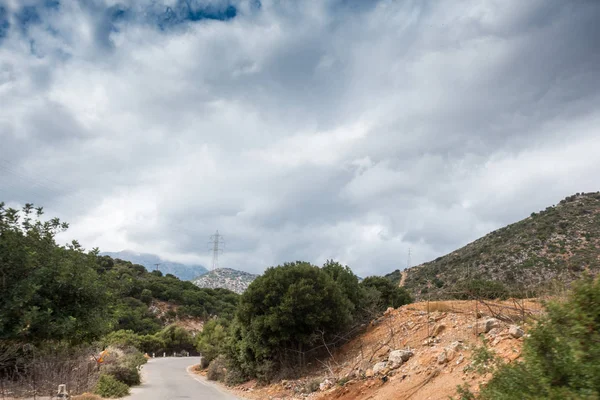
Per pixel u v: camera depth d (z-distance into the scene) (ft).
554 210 195.93
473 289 54.24
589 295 17.78
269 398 59.00
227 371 86.48
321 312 65.46
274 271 72.95
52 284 39.88
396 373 42.73
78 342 45.91
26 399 46.47
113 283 46.91
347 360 59.98
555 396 15.26
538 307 39.91
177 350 250.98
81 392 57.93
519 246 162.09
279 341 67.92
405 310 66.85
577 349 15.97
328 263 82.53
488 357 22.04
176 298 328.49
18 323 35.40
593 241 140.36
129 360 86.48
